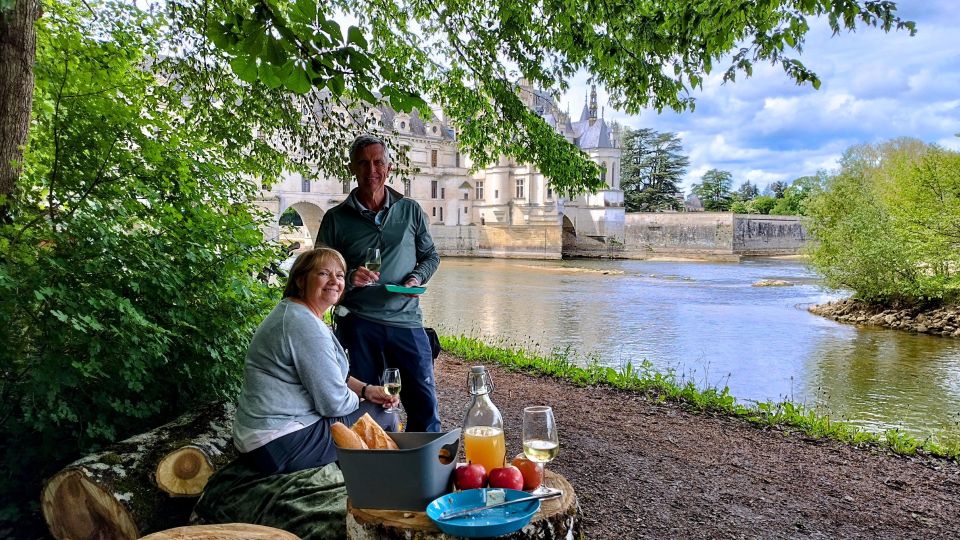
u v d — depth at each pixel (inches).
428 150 2600.9
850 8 159.6
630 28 235.3
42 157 160.2
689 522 156.1
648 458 203.9
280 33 103.7
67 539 115.9
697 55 224.4
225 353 156.9
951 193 783.1
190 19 243.9
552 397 287.4
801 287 1293.1
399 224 152.9
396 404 131.0
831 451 220.2
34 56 149.2
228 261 165.8
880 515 164.7
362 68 113.7
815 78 198.7
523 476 95.0
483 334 699.4
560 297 1110.4
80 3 206.1
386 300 149.8
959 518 163.9
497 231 2640.3
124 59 183.8
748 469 197.0
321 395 112.7
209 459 127.3
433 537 82.2
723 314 880.3
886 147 1635.1
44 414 127.5
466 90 319.6
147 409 145.6
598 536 146.8
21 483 131.0
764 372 513.7
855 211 896.9
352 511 89.2
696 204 4069.9
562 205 2586.1
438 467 89.3
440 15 292.8
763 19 196.5
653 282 1432.1
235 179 199.8
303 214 2405.3
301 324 113.1
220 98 281.7
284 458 111.1
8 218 140.5
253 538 82.4
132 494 116.6
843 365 539.8
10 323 128.3
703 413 265.9
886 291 811.4
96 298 132.6
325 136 298.5
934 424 355.6
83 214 143.2
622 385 310.8
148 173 168.4
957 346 635.5
